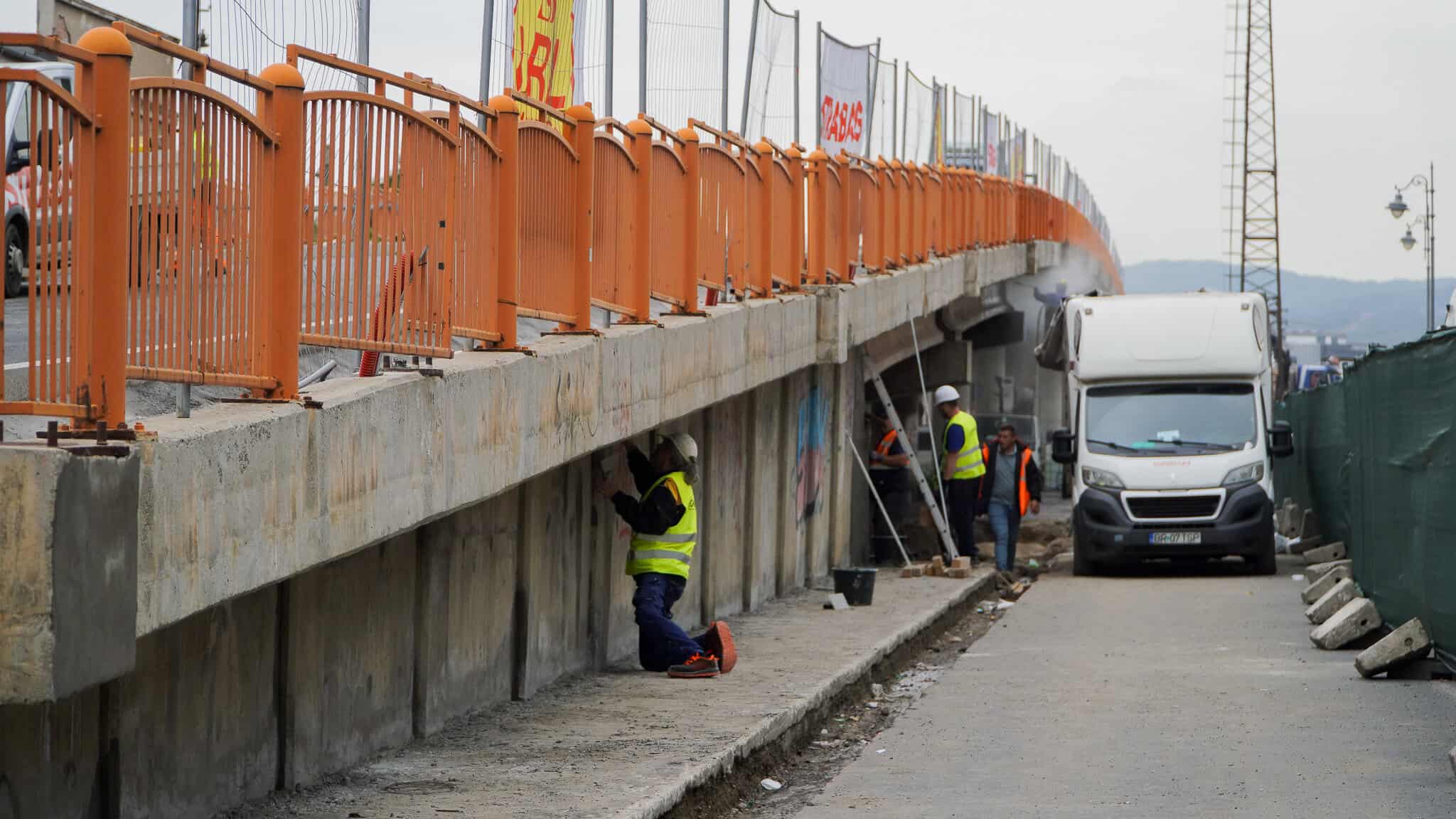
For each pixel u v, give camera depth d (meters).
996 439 61.44
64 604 11.70
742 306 37.00
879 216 54.84
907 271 57.66
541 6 28.06
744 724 25.33
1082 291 132.00
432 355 20.08
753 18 43.28
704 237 34.78
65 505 11.70
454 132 20.67
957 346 80.94
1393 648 31.16
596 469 32.22
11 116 12.63
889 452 62.69
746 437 43.78
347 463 17.05
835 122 54.88
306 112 16.75
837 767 26.03
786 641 36.66
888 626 39.62
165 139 14.16
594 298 27.48
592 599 32.34
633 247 30.12
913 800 21.66
